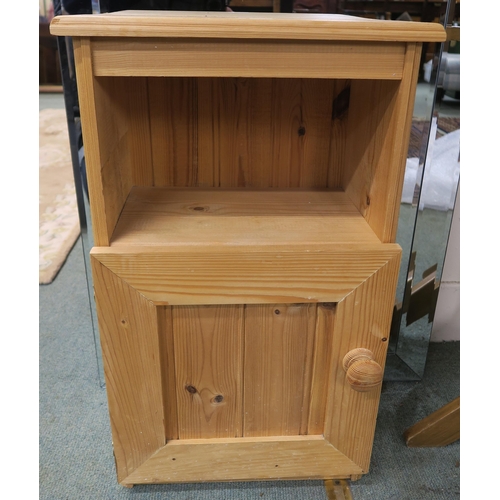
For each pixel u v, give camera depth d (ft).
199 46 2.09
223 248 2.40
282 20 2.07
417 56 2.14
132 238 2.48
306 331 2.65
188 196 3.01
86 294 5.14
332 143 3.08
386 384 3.89
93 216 2.34
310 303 2.58
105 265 2.38
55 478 3.04
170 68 2.12
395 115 2.25
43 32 8.84
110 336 2.53
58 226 6.75
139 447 2.82
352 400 2.78
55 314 4.78
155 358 2.60
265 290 2.50
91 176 2.26
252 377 2.74
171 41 2.07
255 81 2.90
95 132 2.18
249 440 2.87
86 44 2.04
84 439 3.33
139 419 2.75
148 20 2.02
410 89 2.19
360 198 2.83
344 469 2.98
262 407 2.83
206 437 2.89
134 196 2.97
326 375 2.76
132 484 2.94
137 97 2.90
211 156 3.07
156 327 2.53
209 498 2.92
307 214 2.80
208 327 2.60
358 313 2.57
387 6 3.32
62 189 7.92
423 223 3.58
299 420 2.88
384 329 2.63
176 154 3.05
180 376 2.71
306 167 3.14
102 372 3.89
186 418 2.83
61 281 5.39
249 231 2.58
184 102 2.93
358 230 2.62
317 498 2.93
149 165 3.07
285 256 2.42
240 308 2.56
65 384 3.84
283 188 3.17
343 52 2.13
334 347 2.65
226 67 2.13
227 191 3.10
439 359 4.16
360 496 2.95
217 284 2.47
